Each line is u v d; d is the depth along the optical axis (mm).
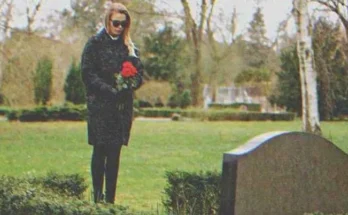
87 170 17156
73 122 39656
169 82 51875
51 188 8453
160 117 47156
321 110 40156
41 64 43281
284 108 48594
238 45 54000
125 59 8375
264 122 43281
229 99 59562
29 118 39531
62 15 40000
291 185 7266
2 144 25094
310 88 25453
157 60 51656
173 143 26484
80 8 39312
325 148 7531
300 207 7352
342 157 7660
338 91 38875
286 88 46062
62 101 46281
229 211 6898
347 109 40656
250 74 56250
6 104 39562
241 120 44781
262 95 55719
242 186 6895
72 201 6566
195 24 49000
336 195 7645
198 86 50531
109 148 8430
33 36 33094
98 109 8328
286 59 46125
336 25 30031
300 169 7332
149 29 48375
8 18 31094
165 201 9664
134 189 13586
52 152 22344
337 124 38562
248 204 6945
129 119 8523
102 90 8266
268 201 7090
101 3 39000
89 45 8344
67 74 46125
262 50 56188
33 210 6430
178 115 45219
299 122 43000
